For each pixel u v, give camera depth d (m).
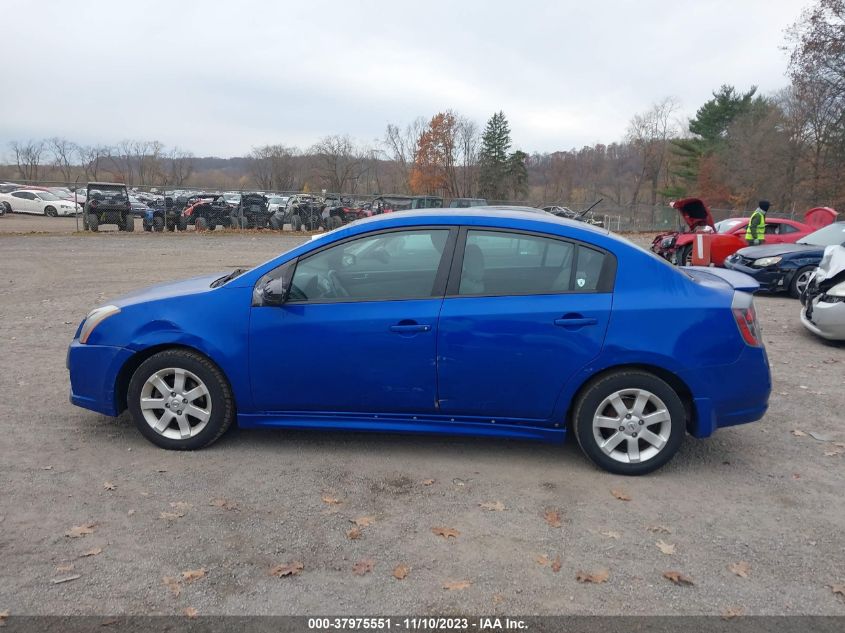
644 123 80.44
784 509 3.65
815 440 4.71
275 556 3.10
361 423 4.17
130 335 4.23
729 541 3.30
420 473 4.04
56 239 22.47
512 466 4.16
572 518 3.51
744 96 64.31
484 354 3.93
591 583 2.92
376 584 2.89
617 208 44.94
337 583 2.89
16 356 6.73
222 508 3.55
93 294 10.99
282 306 4.09
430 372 3.99
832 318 7.43
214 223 27.84
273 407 4.20
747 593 2.86
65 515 3.44
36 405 5.19
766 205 13.39
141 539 3.22
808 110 42.56
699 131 65.94
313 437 4.60
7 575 2.89
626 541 3.28
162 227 27.20
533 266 4.01
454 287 4.02
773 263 11.19
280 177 86.50
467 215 4.15
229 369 4.14
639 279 3.95
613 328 3.87
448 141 72.50
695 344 3.86
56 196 40.28
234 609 2.70
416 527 3.39
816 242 11.52
